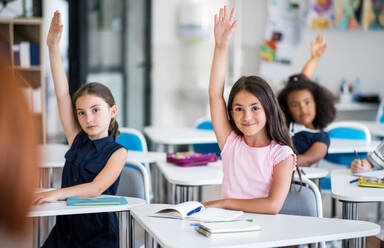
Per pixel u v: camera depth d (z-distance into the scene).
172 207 1.40
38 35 4.88
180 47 6.18
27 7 5.18
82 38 5.46
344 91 5.80
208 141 3.32
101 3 5.54
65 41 7.09
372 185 1.86
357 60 5.93
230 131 1.76
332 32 5.84
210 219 1.36
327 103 2.72
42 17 5.30
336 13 5.75
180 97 6.25
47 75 7.33
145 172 2.00
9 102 0.34
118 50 5.66
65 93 2.01
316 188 1.69
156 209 1.50
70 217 1.79
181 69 6.21
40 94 4.79
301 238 1.19
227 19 1.75
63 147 3.04
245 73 5.91
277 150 1.63
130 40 5.71
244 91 1.62
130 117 5.77
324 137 2.63
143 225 1.35
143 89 5.81
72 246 1.76
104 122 1.87
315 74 5.84
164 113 6.21
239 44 5.92
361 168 2.11
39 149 0.36
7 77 0.34
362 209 3.74
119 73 5.68
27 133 0.35
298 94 2.68
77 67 5.47
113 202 1.52
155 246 1.32
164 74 6.16
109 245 1.74
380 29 5.86
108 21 5.59
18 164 0.34
